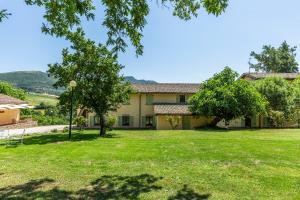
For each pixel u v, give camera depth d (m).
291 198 7.62
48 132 30.81
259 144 17.20
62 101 26.12
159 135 27.56
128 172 10.20
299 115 43.94
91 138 22.91
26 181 9.16
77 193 8.05
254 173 9.99
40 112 58.88
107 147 16.38
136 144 17.75
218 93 39.22
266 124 45.06
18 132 30.06
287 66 79.25
